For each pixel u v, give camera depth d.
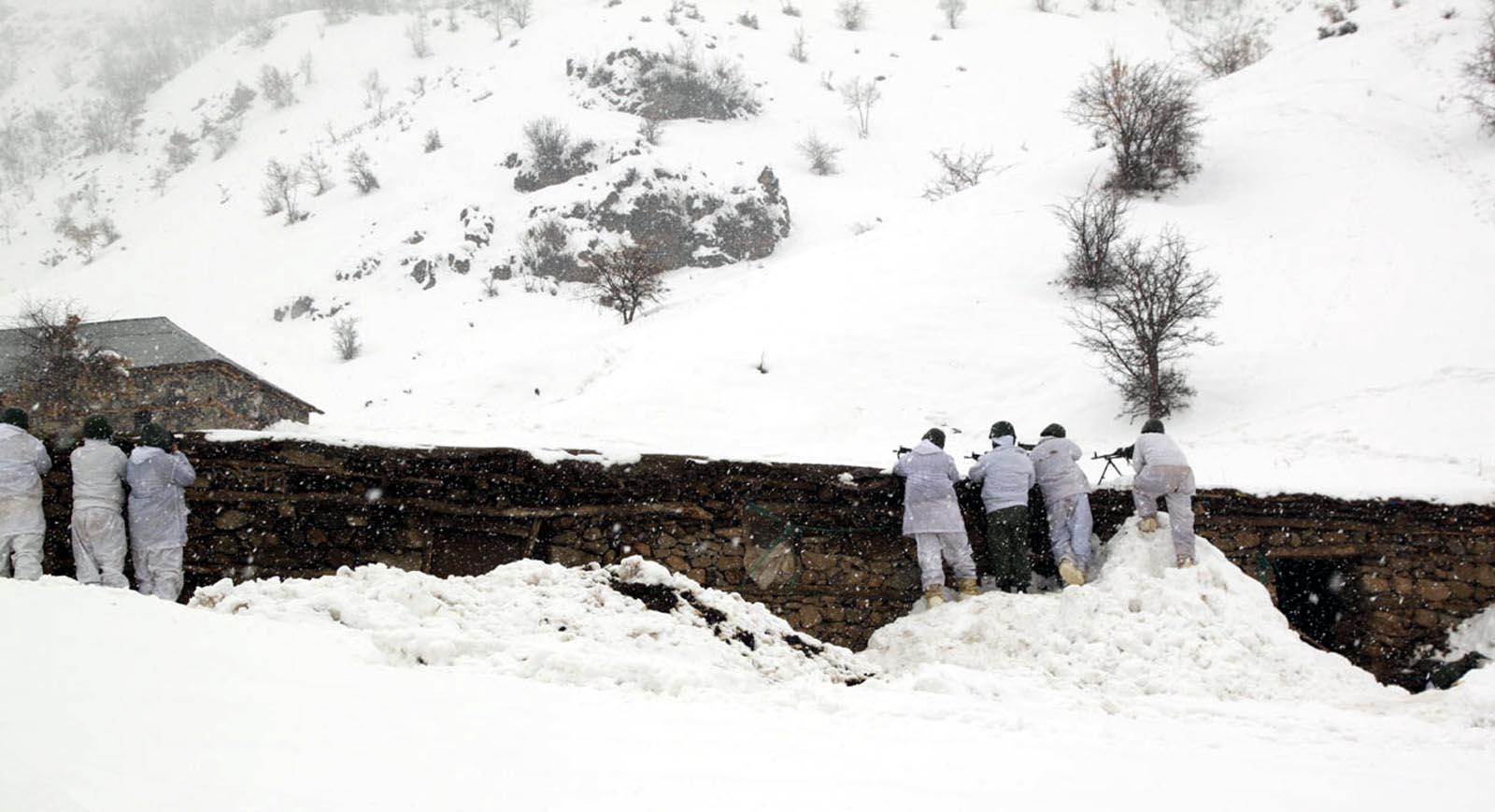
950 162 59.69
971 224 26.30
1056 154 32.81
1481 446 14.52
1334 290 20.80
